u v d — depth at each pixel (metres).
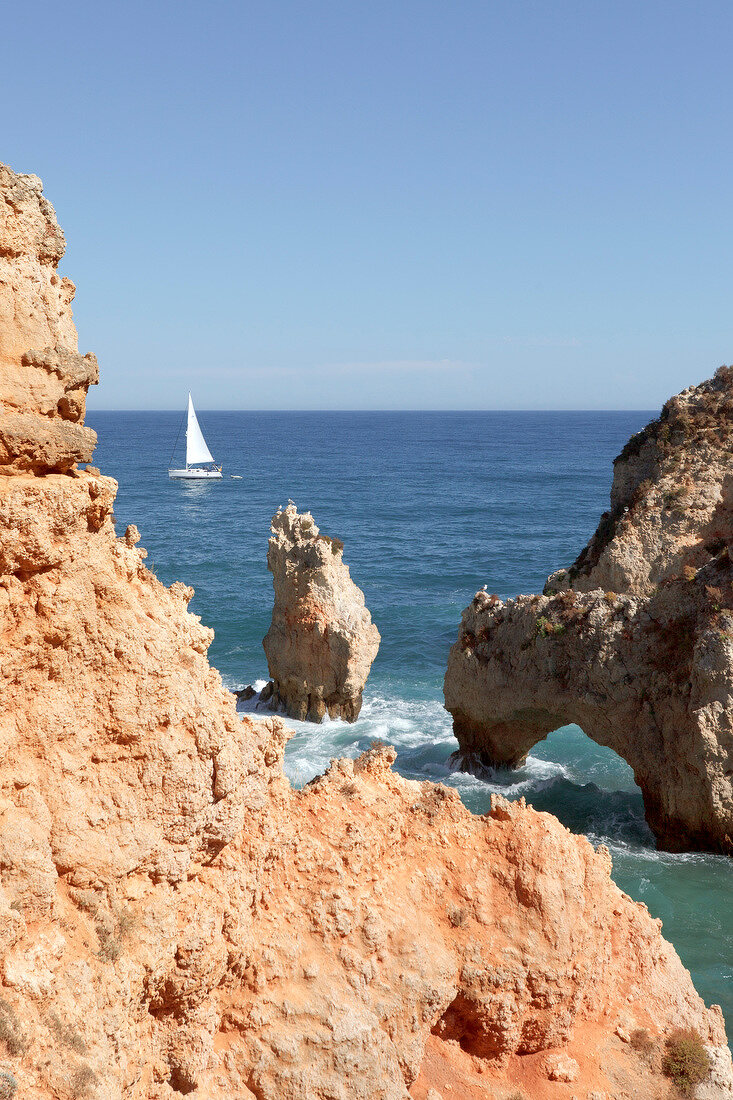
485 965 15.08
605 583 44.22
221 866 13.05
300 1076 13.05
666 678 36.31
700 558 42.31
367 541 117.62
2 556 10.49
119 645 11.62
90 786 11.41
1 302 10.90
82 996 10.38
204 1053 12.52
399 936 14.62
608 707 37.50
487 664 41.12
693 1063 16.25
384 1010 14.01
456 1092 14.75
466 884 15.62
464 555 107.56
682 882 32.47
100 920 11.04
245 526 126.50
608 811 39.22
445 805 16.23
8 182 11.08
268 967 13.46
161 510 144.25
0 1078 9.03
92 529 11.69
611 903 17.59
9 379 10.81
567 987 15.56
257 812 13.93
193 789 12.06
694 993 18.08
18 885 10.28
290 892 14.17
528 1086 15.31
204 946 12.17
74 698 11.33
